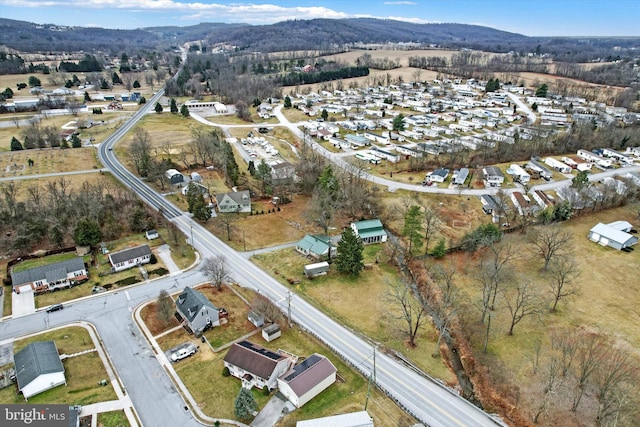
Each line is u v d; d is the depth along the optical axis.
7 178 112.38
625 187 105.56
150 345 57.62
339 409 48.09
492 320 65.62
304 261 80.19
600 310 67.38
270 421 46.50
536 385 53.84
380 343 59.56
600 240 86.88
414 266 80.50
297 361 54.88
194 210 93.06
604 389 49.66
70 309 64.69
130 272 74.81
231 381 52.12
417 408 48.66
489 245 81.31
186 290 65.19
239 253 82.62
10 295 67.56
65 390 49.69
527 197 106.62
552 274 76.44
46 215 85.12
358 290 72.12
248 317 63.31
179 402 48.81
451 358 59.06
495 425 46.78
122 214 92.88
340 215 99.19
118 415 46.72
